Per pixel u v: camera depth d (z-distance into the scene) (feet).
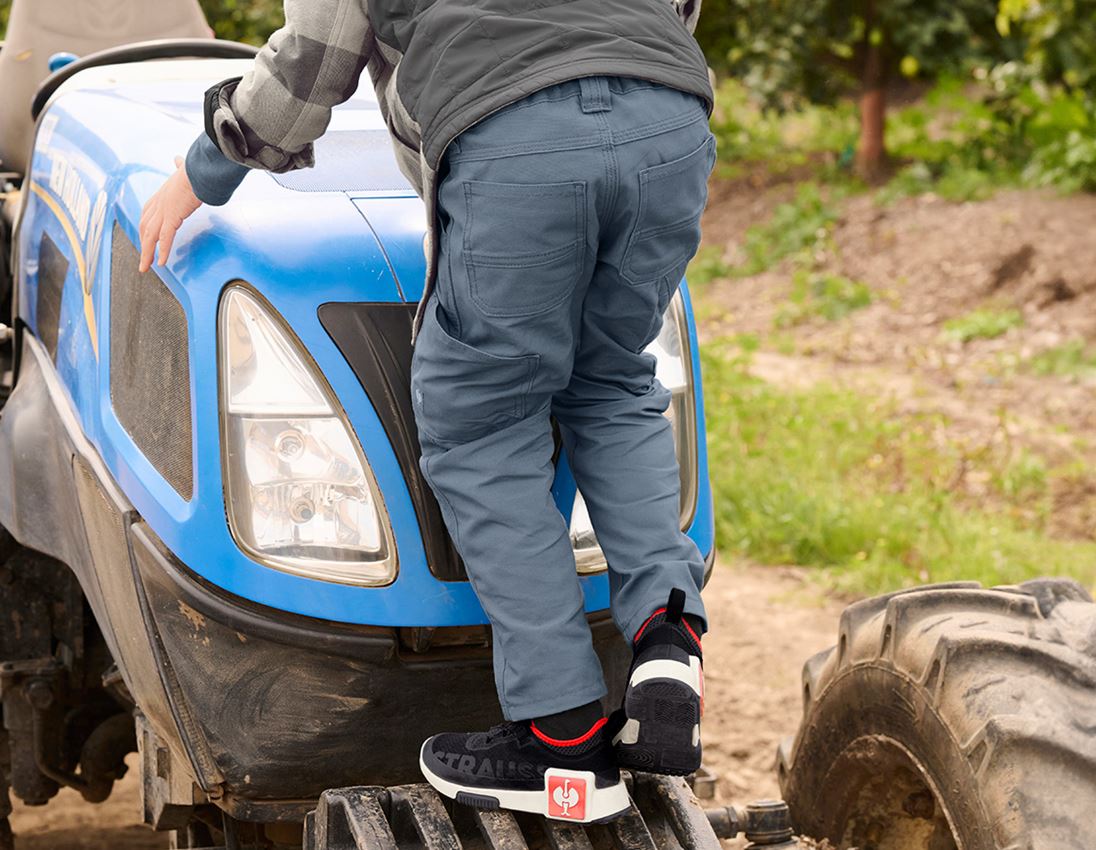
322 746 8.71
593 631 8.87
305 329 8.46
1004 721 9.13
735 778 16.30
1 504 11.27
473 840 8.39
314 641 8.37
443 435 8.00
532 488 8.01
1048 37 48.62
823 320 40.96
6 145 16.01
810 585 22.31
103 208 10.14
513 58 7.41
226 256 8.66
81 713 13.58
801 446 27.81
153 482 8.88
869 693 10.54
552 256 7.50
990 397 32.63
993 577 21.47
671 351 9.66
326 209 8.94
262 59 8.09
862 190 51.75
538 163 7.34
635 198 7.50
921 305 40.50
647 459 8.29
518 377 7.82
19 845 15.65
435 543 8.45
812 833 11.60
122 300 9.59
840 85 55.52
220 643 8.55
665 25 7.78
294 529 8.41
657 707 7.61
